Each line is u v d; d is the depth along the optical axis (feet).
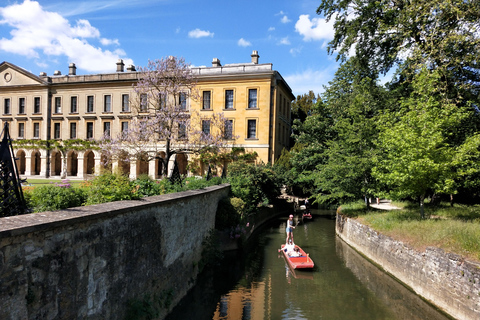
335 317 29.55
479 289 24.11
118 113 119.34
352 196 63.00
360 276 41.22
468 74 50.14
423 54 48.34
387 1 54.39
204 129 107.86
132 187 28.17
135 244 22.45
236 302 32.73
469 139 40.29
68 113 125.49
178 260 31.48
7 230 12.23
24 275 13.30
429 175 39.65
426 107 40.91
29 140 127.34
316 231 72.95
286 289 36.65
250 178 80.07
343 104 87.51
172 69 67.87
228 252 51.83
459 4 43.88
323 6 61.21
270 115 106.93
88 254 17.33
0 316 12.17
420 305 31.78
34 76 127.54
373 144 58.23
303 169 95.76
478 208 53.42
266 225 79.82
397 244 38.55
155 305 25.08
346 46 60.23
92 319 17.61
